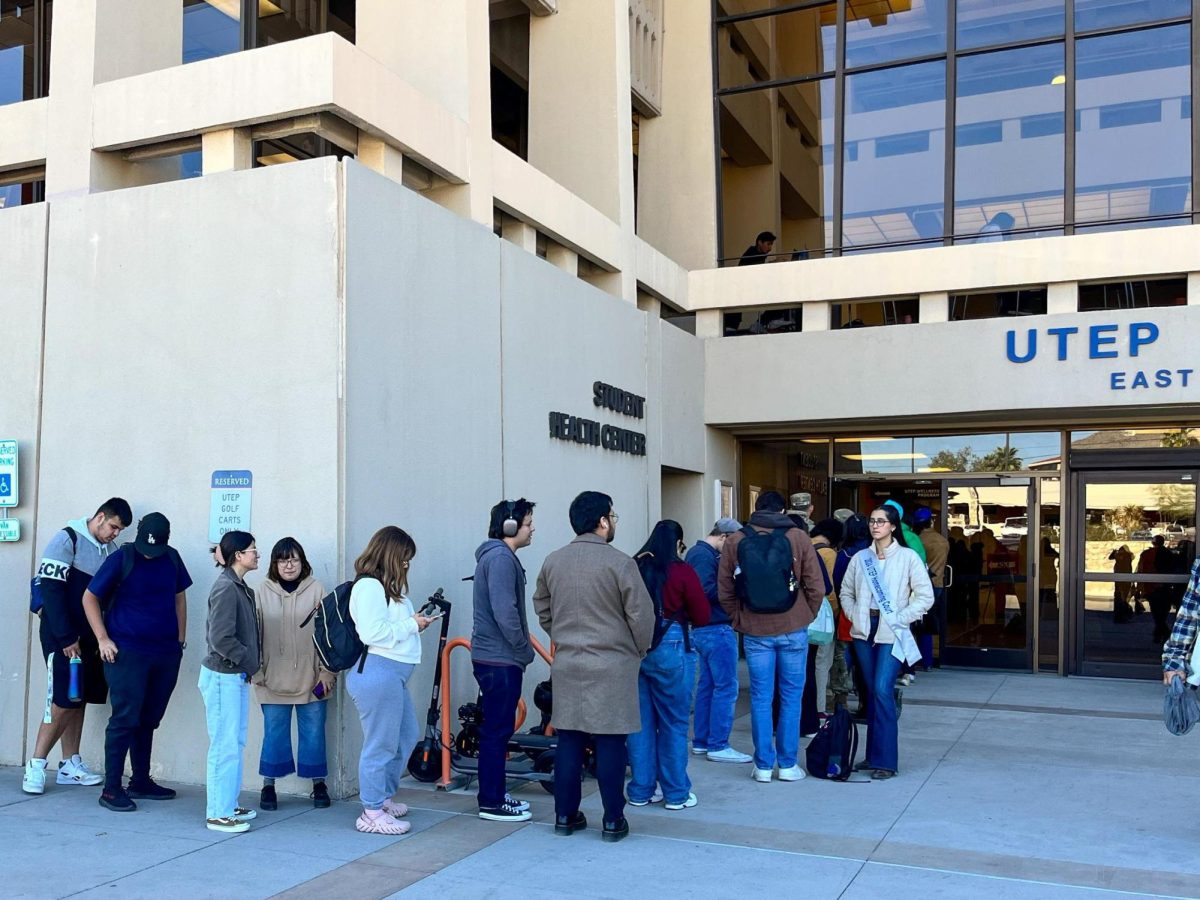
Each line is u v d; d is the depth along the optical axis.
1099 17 11.91
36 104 8.00
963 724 9.34
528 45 12.98
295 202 6.89
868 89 12.83
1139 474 12.30
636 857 5.51
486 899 4.88
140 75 7.59
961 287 11.84
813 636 8.28
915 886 5.11
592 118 11.31
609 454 10.53
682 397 12.30
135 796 6.51
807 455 13.73
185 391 7.14
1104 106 11.82
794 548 7.28
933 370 11.88
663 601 6.34
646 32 13.20
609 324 10.64
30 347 7.65
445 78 8.59
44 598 6.54
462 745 7.09
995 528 12.84
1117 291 11.51
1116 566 12.32
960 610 12.95
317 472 6.71
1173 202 11.49
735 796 6.82
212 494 7.00
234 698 5.93
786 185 13.17
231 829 5.85
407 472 7.34
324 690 6.32
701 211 13.33
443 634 7.00
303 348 6.80
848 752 7.30
